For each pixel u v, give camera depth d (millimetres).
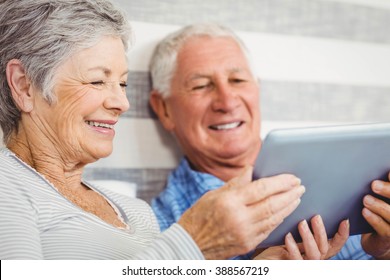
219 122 1790
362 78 2217
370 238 1325
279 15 2076
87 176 1750
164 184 1878
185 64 1806
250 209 934
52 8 1077
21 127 1121
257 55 2033
